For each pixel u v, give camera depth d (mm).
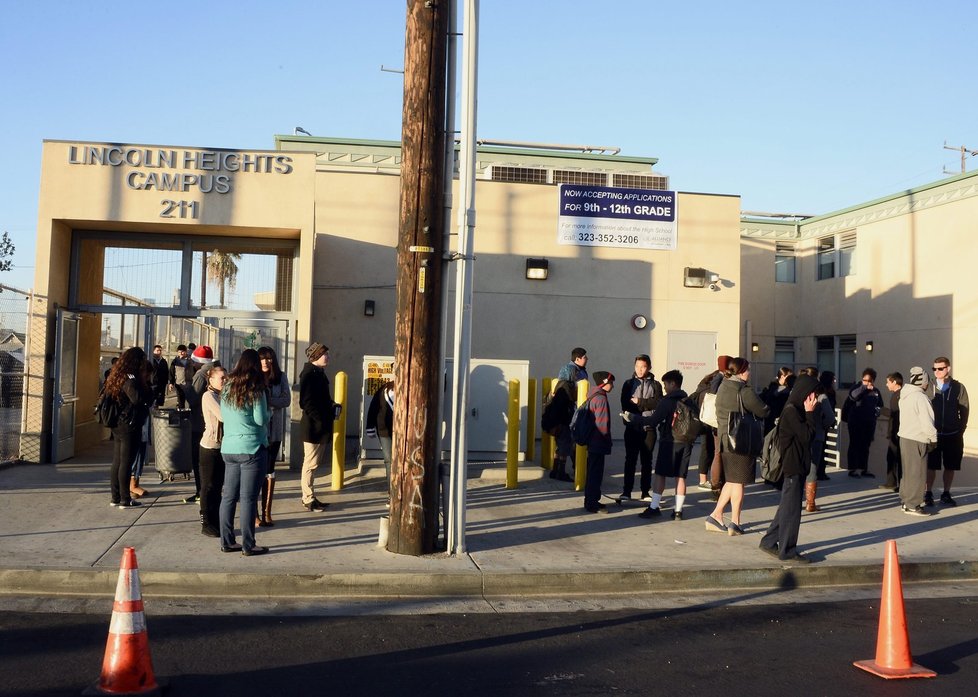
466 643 6254
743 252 26234
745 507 11391
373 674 5547
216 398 8680
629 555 8570
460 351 8289
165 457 11008
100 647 5836
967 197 20422
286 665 5664
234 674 5469
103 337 16219
